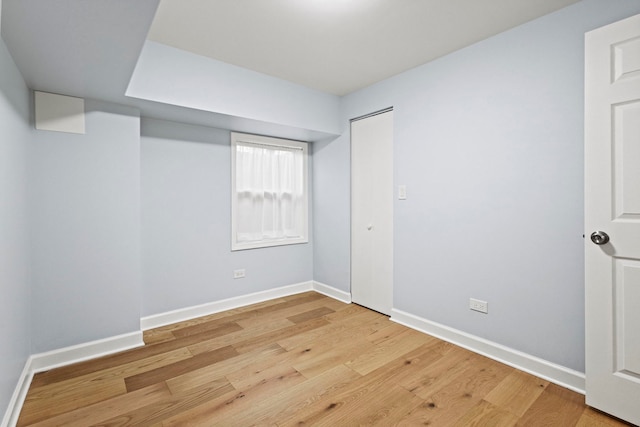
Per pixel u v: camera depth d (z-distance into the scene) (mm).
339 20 1980
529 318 2008
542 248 1941
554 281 1896
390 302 2975
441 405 1687
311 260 3861
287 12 1896
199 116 2643
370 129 3135
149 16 1260
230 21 1989
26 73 1771
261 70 2730
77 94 2100
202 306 3012
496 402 1708
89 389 1817
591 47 1617
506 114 2092
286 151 3643
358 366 2080
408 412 1631
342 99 3400
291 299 3523
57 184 2076
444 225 2475
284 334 2588
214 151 3076
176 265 2863
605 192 1589
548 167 1905
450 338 2439
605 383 1602
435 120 2525
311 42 2256
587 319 1659
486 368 2053
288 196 3662
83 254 2172
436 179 2523
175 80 2326
